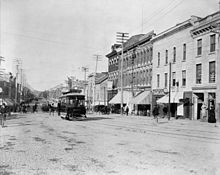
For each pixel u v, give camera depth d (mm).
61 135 17500
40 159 9945
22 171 8203
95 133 18984
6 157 10180
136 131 21094
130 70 61781
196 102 37562
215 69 33938
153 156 10812
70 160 9859
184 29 40875
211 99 34812
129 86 61906
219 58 33000
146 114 50875
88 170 8445
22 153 11031
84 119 37281
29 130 20609
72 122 30594
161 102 43688
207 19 35781
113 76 73812
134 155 10953
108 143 14133
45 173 8008
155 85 49406
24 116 44469
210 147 13234
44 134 17938
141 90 55188
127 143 14281
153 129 23219
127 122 31844
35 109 66500
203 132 20922
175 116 42625
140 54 56969
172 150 12289
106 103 80125
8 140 14844
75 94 36531
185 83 40438
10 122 29484
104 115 52375
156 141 15305
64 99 40281
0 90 34906
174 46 43531
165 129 23359
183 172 8352
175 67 43062
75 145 13289
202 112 35062
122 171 8367
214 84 33844
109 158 10297
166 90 43875
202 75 36438
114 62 73438
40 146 12859
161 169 8695
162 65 47094
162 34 46938
